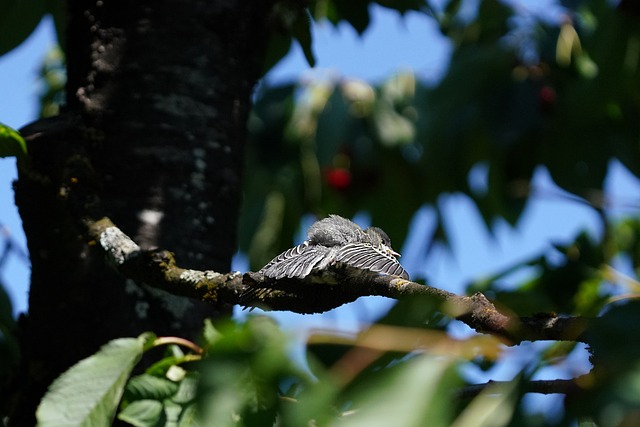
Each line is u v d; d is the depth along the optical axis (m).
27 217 7.75
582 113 10.77
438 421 3.79
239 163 8.30
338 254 6.34
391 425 3.77
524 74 12.33
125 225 7.71
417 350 4.29
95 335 7.45
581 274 8.40
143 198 7.79
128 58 8.16
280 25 8.95
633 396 3.60
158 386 5.61
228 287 6.45
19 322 7.89
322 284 6.27
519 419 3.91
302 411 4.53
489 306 4.94
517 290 8.11
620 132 12.45
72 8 8.57
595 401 3.73
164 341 5.91
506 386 4.05
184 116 8.04
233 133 8.26
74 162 7.74
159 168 7.87
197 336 7.44
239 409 5.06
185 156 7.93
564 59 12.23
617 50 9.84
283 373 5.04
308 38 9.38
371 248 6.57
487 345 4.18
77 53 8.42
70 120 8.00
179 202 7.83
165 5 8.29
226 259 7.98
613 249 11.18
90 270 7.53
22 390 7.57
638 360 3.73
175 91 8.08
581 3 11.67
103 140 7.94
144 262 6.75
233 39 8.44
